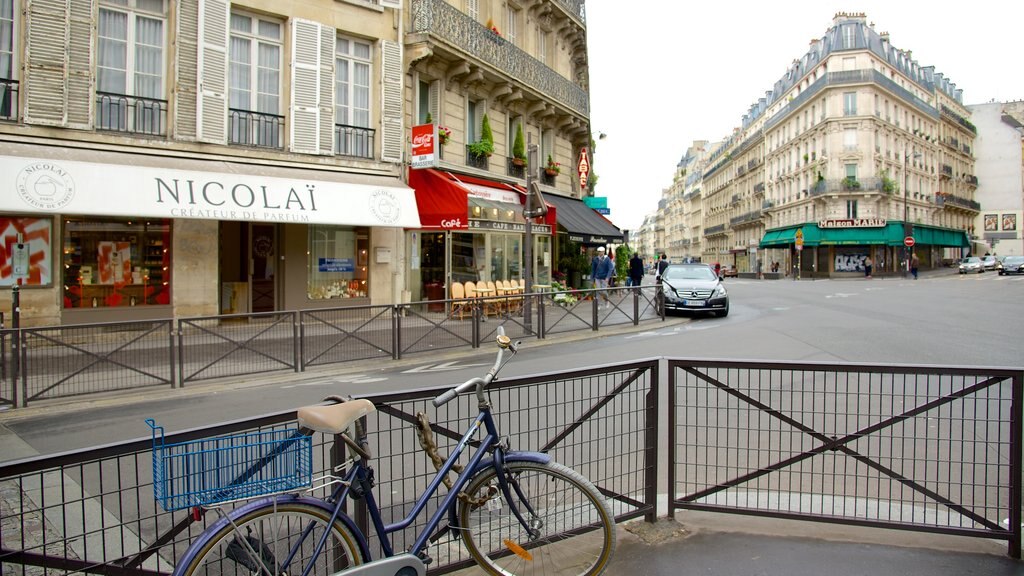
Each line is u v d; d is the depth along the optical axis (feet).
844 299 77.36
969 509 11.95
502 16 71.20
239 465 7.88
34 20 37.29
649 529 11.66
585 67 95.40
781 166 212.23
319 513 8.32
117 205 37.27
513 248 67.31
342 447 9.36
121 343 27.99
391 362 35.78
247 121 46.78
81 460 7.77
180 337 29.48
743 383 22.03
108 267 41.11
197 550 7.53
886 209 175.11
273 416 8.77
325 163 49.88
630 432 12.24
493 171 67.82
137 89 41.86
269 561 8.02
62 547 8.77
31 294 38.09
